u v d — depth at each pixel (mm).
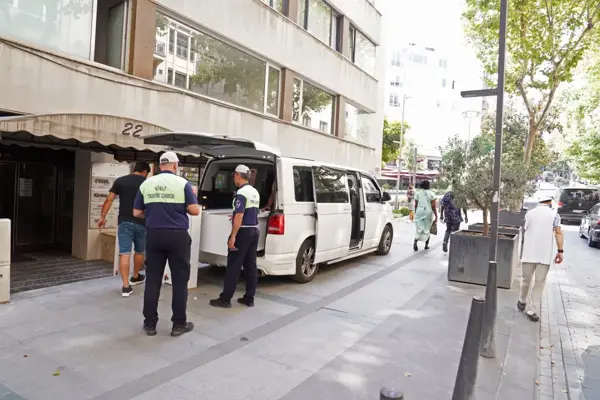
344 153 17156
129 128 6852
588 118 22781
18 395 3293
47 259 7855
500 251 7539
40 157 8594
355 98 17844
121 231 5875
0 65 6773
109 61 9188
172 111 9688
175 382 3621
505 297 7000
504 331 5414
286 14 13516
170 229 4492
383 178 42750
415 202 11086
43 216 8695
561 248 5898
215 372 3840
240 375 3811
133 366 3865
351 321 5395
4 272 5348
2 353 3998
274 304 5934
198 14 10234
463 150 8742
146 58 9062
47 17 7492
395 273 8281
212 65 10977
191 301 5875
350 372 3963
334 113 16625
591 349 5191
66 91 7660
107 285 6340
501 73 4570
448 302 6395
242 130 11734
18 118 5547
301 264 6930
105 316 5055
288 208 6551
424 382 3832
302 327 5102
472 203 8523
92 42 8180
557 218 5918
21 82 7027
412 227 16656
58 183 8820
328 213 7418
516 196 8141
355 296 6531
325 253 7430
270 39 12609
